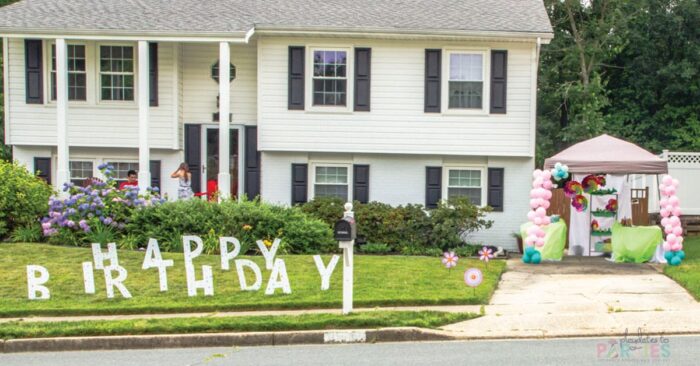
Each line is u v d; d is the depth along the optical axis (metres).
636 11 28.83
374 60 20.20
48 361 9.41
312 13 20.48
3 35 18.83
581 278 14.53
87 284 12.42
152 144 20.23
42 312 11.51
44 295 12.17
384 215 19.03
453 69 20.25
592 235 18.45
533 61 20.12
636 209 20.47
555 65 28.84
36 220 17.22
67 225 16.59
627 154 17.33
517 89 20.20
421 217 19.08
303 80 20.12
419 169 20.56
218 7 20.58
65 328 10.41
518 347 9.71
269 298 12.09
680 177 22.12
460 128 20.22
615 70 30.53
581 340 10.10
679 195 22.14
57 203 16.86
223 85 18.77
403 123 20.22
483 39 19.91
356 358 9.24
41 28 18.73
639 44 29.42
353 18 20.20
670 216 16.70
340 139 20.22
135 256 15.18
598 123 26.62
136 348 10.17
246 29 18.69
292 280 13.38
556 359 9.01
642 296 12.55
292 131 20.17
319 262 12.64
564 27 29.80
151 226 16.94
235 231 16.88
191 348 10.12
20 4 20.50
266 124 20.17
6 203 16.86
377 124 20.23
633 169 16.91
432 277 13.78
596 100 27.11
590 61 28.52
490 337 10.27
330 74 20.23
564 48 28.53
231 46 20.77
